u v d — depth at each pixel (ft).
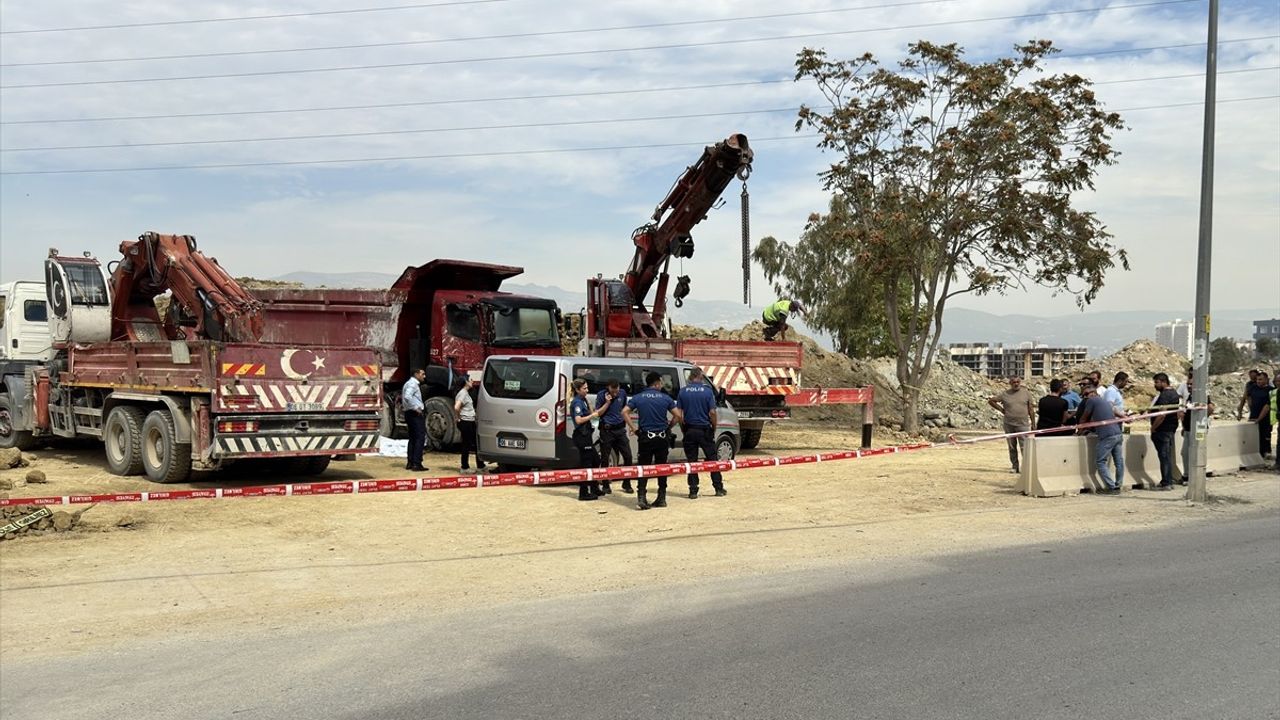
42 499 31.76
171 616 25.13
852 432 88.12
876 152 79.46
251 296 48.62
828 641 22.17
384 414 48.16
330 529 37.22
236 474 49.67
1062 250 75.92
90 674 20.44
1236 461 58.65
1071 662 20.59
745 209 62.69
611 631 23.34
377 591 27.84
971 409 111.24
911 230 77.92
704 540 35.50
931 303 81.66
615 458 47.19
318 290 49.44
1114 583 28.14
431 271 64.80
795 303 73.51
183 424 44.78
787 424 95.30
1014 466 57.11
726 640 22.36
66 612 25.41
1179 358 143.02
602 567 30.96
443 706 18.19
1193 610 24.98
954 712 17.61
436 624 24.22
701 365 64.69
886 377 116.06
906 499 45.93
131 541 34.35
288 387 44.29
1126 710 17.76
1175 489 50.49
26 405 57.31
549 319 65.57
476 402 54.54
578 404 44.47
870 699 18.29
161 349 45.60
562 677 19.83
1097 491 49.19
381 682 19.67
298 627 24.07
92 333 54.65
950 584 28.07
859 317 94.32
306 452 44.86
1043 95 73.31
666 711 17.71
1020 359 437.99
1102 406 49.55
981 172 76.64
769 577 29.22
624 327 68.44
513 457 48.83
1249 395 60.90
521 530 37.37
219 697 18.88
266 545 34.22
